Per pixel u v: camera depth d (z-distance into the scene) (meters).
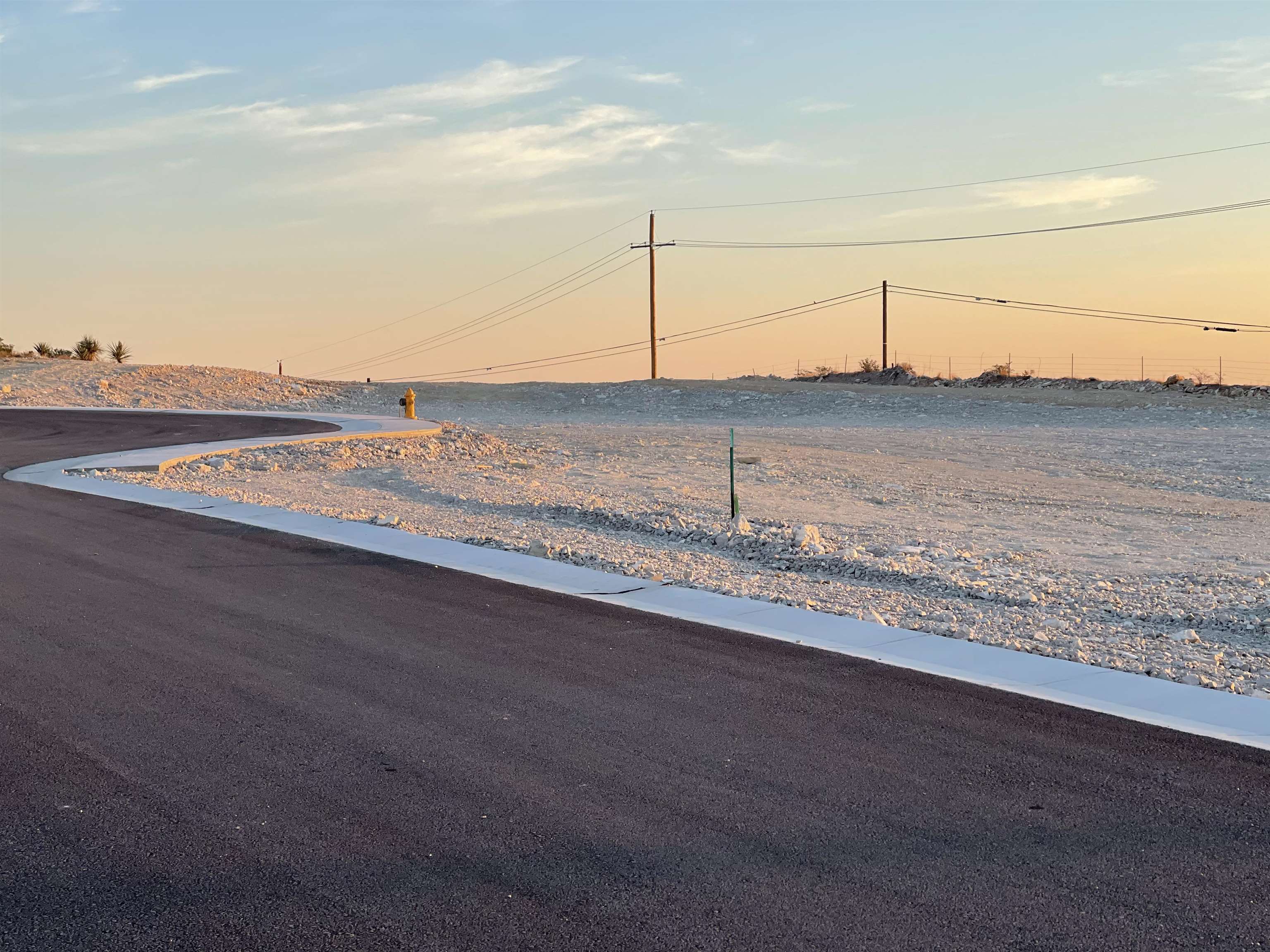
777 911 4.68
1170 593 12.96
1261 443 39.31
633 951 4.36
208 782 6.16
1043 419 52.62
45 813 5.74
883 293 87.50
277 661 8.70
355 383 70.88
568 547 13.87
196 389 63.28
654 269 78.50
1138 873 5.06
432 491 21.77
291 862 5.16
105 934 4.51
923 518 20.75
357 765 6.44
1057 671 8.52
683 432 42.97
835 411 57.53
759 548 15.11
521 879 4.99
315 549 13.94
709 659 8.80
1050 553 16.53
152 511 17.33
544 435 39.69
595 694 7.85
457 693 7.86
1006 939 4.45
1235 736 7.00
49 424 39.34
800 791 6.05
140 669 8.43
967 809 5.81
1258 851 5.31
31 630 9.65
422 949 4.39
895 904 4.75
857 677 8.28
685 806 5.84
